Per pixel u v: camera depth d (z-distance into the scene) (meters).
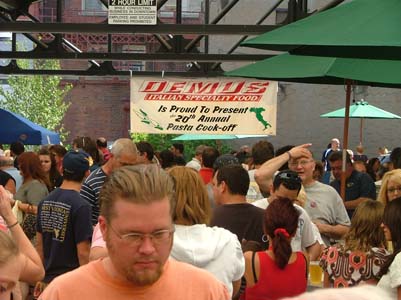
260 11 25.97
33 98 28.94
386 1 4.88
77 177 5.96
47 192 8.09
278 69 6.91
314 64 6.91
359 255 4.94
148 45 29.09
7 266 2.86
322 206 6.91
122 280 2.59
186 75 15.89
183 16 28.25
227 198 5.24
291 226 4.81
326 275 5.12
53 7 29.31
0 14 11.80
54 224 5.90
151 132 12.32
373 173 14.10
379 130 26.45
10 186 8.96
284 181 5.70
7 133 12.91
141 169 2.50
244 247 4.98
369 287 1.38
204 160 9.62
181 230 4.00
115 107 32.22
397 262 4.48
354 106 17.88
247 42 4.93
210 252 3.97
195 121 12.31
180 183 4.05
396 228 4.71
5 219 4.24
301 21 5.07
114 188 2.46
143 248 2.43
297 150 6.77
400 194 6.48
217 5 26.19
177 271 2.71
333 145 18.19
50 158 9.80
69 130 32.38
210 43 25.77
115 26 10.18
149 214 2.42
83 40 28.00
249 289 4.84
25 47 29.41
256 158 7.91
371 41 4.36
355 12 4.86
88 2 29.48
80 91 32.19
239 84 12.16
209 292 2.71
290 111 26.77
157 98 12.31
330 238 6.86
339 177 9.16
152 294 2.60
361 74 6.70
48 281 5.86
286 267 4.80
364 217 4.96
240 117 12.23
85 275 2.63
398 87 7.87
